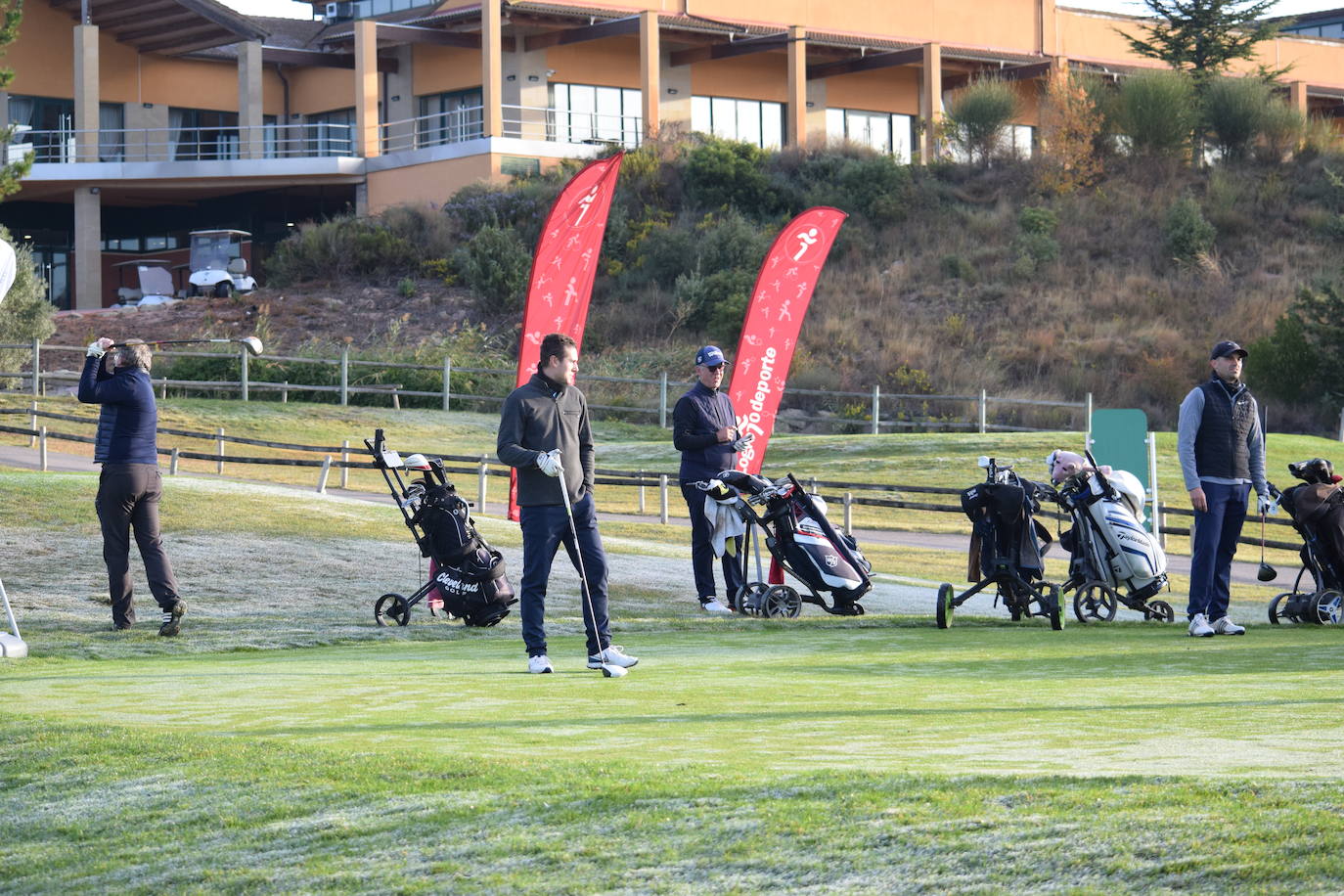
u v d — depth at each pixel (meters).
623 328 56.66
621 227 61.72
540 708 8.33
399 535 22.14
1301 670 10.19
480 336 53.97
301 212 71.94
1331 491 15.48
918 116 78.00
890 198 65.25
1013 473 15.20
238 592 16.86
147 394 13.99
